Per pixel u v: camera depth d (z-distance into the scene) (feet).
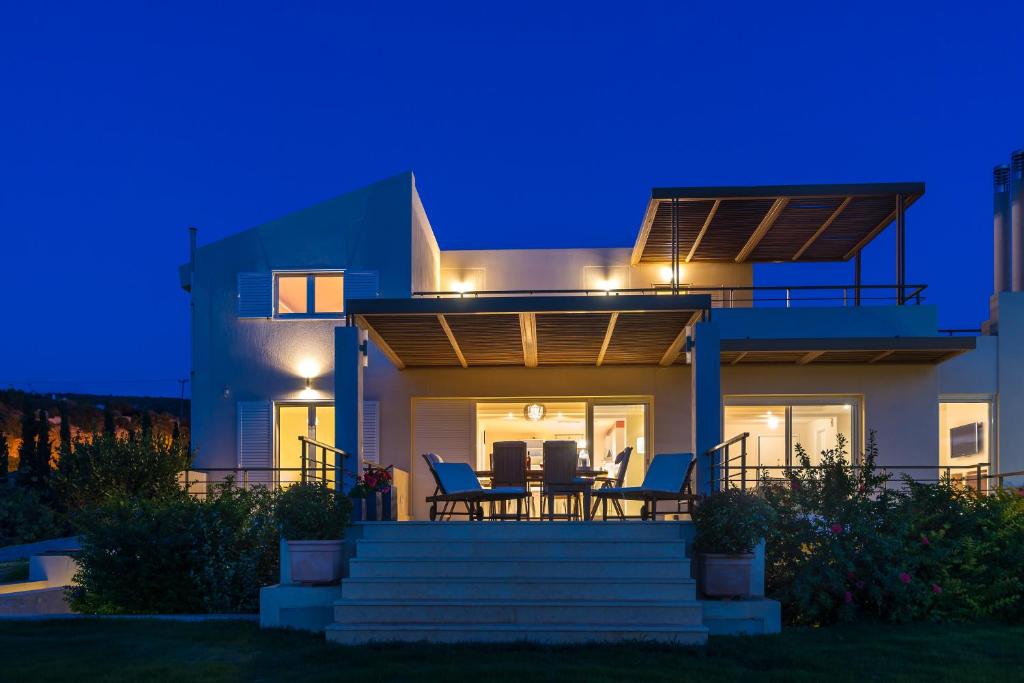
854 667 22.58
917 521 31.12
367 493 32.65
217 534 34.30
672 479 34.40
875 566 29.22
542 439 50.55
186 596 33.47
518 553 29.48
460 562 28.50
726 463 32.58
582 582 27.45
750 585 28.45
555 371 50.31
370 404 50.49
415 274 51.65
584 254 58.95
